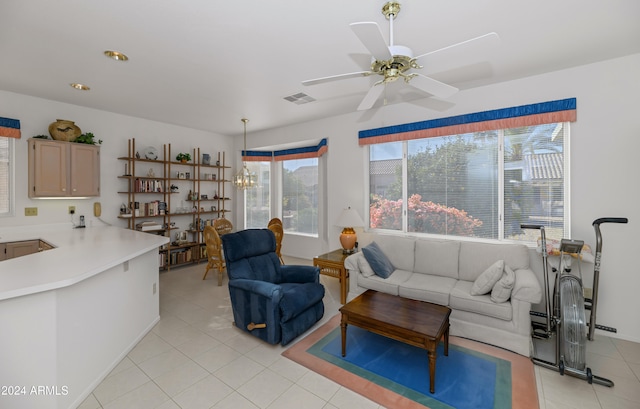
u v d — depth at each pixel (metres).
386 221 4.27
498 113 3.25
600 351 2.49
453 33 2.25
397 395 1.94
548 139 3.09
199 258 5.43
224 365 2.28
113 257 2.18
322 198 5.30
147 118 4.84
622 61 2.68
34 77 3.12
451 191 3.71
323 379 2.11
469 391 1.98
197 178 5.61
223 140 6.19
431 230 3.87
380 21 2.08
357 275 3.39
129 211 4.67
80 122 4.19
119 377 2.12
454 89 2.29
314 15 2.02
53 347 1.69
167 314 3.22
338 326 2.97
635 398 1.91
